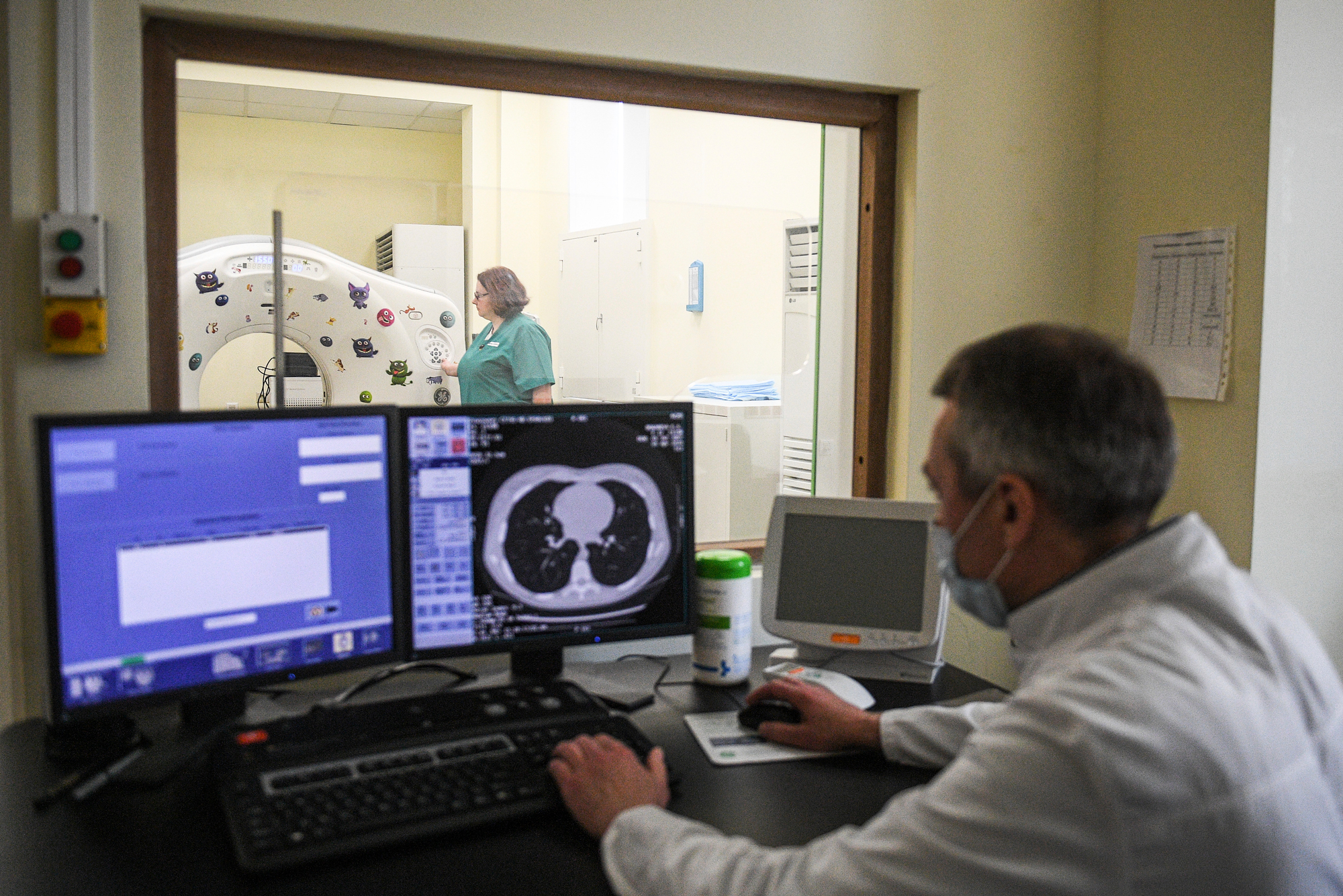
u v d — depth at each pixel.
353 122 5.52
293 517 1.20
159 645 1.11
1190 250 1.92
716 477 2.22
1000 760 0.78
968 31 1.97
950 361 0.97
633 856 0.92
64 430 1.03
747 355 2.37
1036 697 0.81
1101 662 0.81
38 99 1.37
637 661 1.64
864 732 1.23
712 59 1.75
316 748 1.10
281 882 0.92
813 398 2.19
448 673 1.54
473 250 2.73
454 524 1.33
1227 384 1.86
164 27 1.46
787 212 2.25
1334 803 0.85
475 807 1.02
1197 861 0.75
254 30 1.51
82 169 1.38
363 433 1.25
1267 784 0.78
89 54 1.37
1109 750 0.75
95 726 1.20
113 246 1.41
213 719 1.30
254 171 2.46
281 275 2.29
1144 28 2.00
